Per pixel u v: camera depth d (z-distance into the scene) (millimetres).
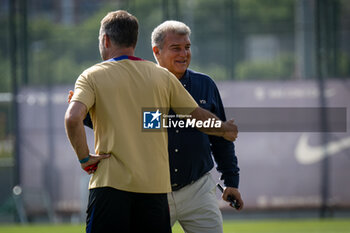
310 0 54750
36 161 41562
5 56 73125
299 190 40188
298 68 63938
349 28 57750
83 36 64188
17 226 39094
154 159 10469
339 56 52031
